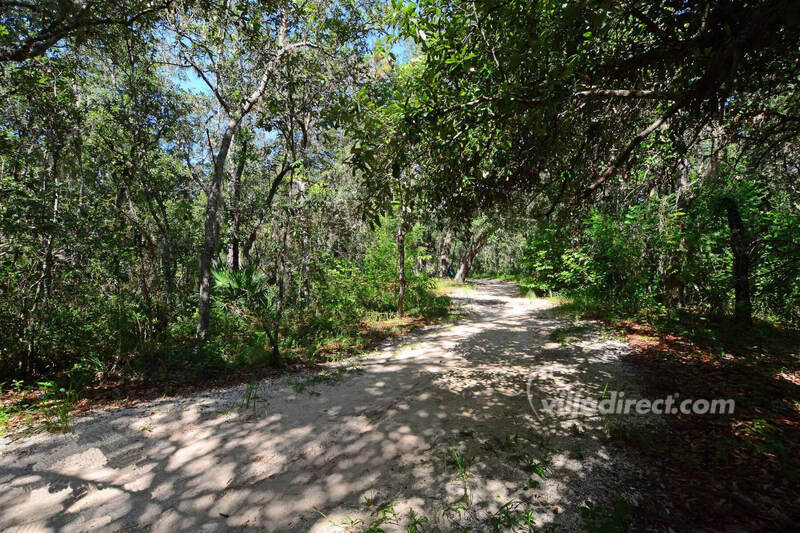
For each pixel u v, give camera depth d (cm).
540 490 262
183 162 1095
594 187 355
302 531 232
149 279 640
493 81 269
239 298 855
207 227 694
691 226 770
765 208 790
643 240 838
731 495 241
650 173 611
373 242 1148
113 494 271
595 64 266
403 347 730
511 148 328
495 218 439
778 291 705
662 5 220
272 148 879
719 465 278
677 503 238
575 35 235
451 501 255
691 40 215
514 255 3862
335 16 707
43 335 558
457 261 4175
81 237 584
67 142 636
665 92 254
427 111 251
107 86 810
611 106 317
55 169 645
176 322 756
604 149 355
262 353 644
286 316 884
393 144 251
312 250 831
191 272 1103
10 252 563
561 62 242
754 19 156
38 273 580
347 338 780
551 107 240
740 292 684
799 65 252
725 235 742
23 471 300
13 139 581
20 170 597
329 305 907
